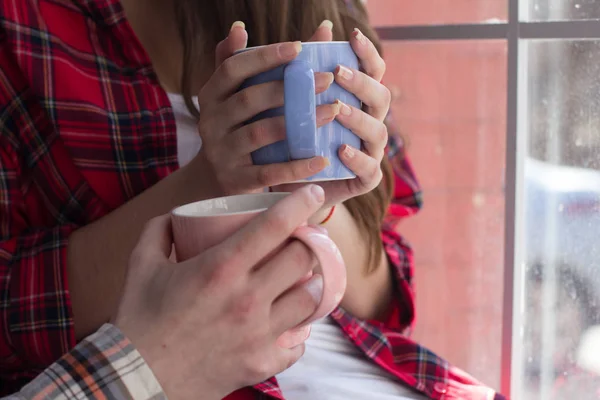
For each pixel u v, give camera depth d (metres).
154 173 1.15
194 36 1.22
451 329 1.50
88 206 1.12
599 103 1.13
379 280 1.25
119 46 1.16
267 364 0.65
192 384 0.65
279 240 0.61
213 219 0.63
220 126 0.80
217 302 0.62
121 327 0.65
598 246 1.15
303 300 0.65
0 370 1.10
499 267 1.39
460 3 1.32
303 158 0.75
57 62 1.09
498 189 1.36
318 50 0.76
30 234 1.09
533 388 1.28
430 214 1.50
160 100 1.15
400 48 1.44
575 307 1.20
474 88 1.34
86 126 1.10
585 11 1.13
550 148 1.21
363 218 1.20
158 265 0.67
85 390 0.63
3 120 1.10
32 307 1.02
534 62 1.21
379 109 0.82
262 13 1.16
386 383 1.11
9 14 1.08
